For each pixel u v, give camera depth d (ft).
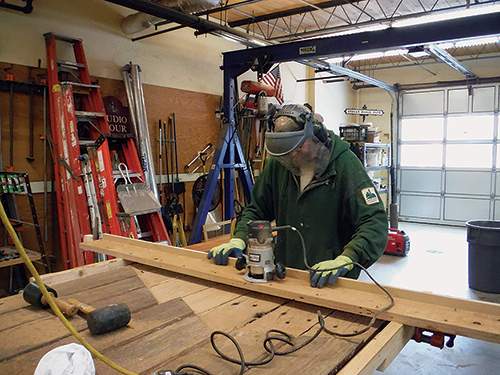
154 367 2.64
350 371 2.56
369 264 4.55
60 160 10.43
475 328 2.99
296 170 5.18
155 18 12.04
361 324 3.34
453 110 24.95
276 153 4.54
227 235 13.53
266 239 4.16
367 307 3.43
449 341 3.26
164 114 14.58
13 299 3.92
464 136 24.75
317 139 4.82
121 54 13.17
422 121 26.00
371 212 4.73
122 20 13.06
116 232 10.11
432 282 14.25
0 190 9.59
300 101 22.08
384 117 27.45
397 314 3.27
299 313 3.59
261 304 3.81
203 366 2.63
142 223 12.19
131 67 13.00
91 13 12.30
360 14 16.46
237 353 2.81
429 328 3.14
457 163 25.11
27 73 10.85
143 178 12.12
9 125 10.53
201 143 15.97
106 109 12.39
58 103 10.53
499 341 2.89
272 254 4.20
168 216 14.06
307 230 5.30
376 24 16.24
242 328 3.26
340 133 22.04
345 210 5.09
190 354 2.81
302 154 4.76
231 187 14.44
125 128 12.83
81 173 10.33
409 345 9.79
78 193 10.27
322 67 18.04
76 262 10.16
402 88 26.13
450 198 25.46
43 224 11.21
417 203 26.63
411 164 26.63
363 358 2.72
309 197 5.24
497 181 23.98
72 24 11.84
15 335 3.14
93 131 11.50
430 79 25.62
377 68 27.12
